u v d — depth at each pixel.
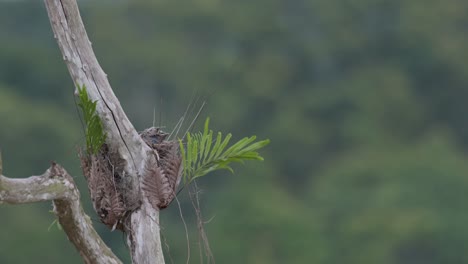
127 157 3.86
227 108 35.22
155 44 36.72
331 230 28.58
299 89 40.22
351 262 26.77
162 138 4.01
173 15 39.72
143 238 3.84
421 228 26.77
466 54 42.31
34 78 34.53
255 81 37.94
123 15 39.09
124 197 3.86
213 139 4.02
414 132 39.66
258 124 36.72
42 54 35.47
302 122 36.72
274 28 41.84
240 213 26.47
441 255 26.83
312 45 42.06
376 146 36.28
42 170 27.06
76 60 3.84
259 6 42.62
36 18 39.28
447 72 42.28
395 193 29.38
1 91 31.66
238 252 25.38
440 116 41.62
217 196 27.20
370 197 29.98
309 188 33.09
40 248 20.89
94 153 3.84
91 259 3.78
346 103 38.81
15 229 21.08
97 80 3.86
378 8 43.72
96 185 3.83
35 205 22.28
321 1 43.47
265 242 26.02
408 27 42.75
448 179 30.25
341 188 30.89
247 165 28.33
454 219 28.02
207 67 36.97
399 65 42.88
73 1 3.85
